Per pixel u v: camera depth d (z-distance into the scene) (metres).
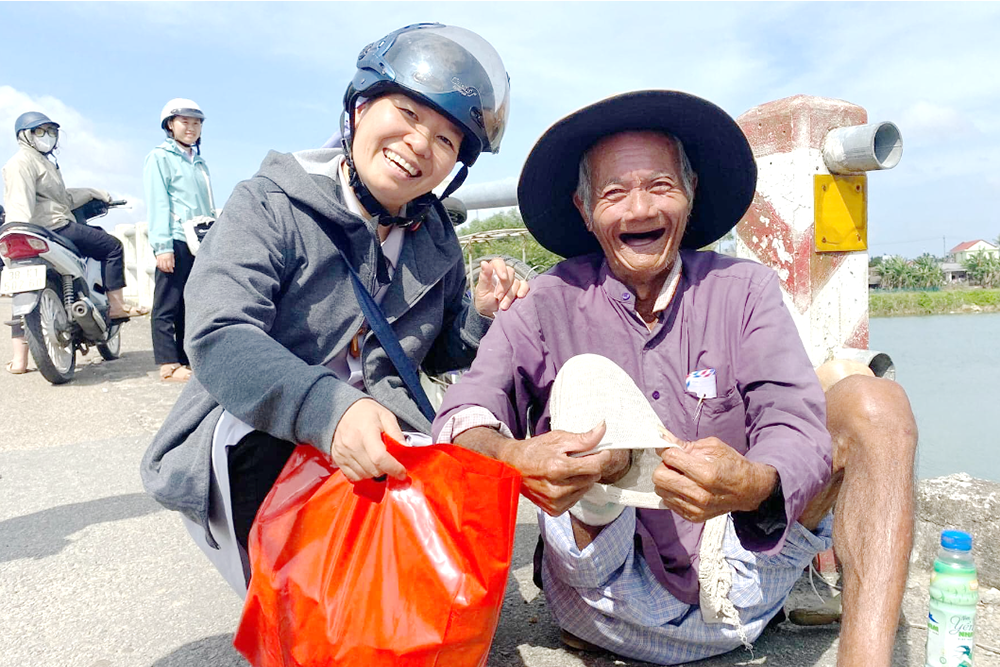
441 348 2.39
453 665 1.34
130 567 2.73
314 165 1.98
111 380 6.29
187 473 1.77
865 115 2.55
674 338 1.88
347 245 1.97
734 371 1.83
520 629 2.16
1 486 3.74
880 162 2.38
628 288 1.93
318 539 1.46
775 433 1.66
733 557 1.74
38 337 5.75
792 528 1.74
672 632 1.80
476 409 1.78
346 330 1.98
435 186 2.01
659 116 1.81
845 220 2.53
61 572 2.70
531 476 1.51
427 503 1.40
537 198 2.05
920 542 2.46
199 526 1.92
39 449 4.37
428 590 1.34
